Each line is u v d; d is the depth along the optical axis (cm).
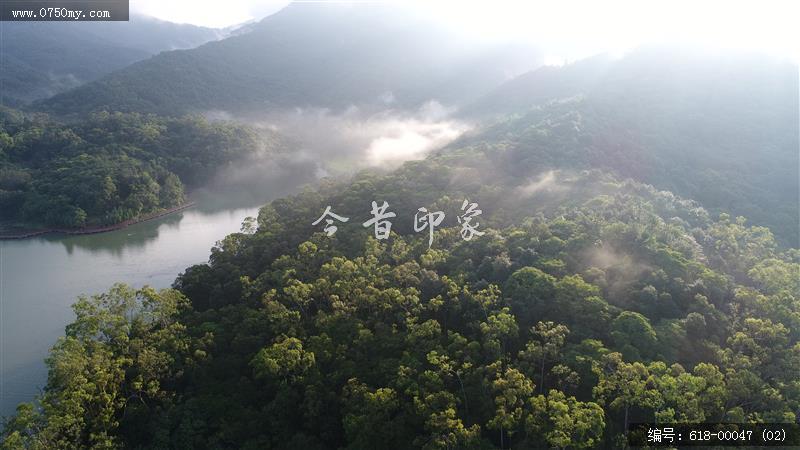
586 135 16538
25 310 12662
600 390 6125
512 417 5981
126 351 7912
